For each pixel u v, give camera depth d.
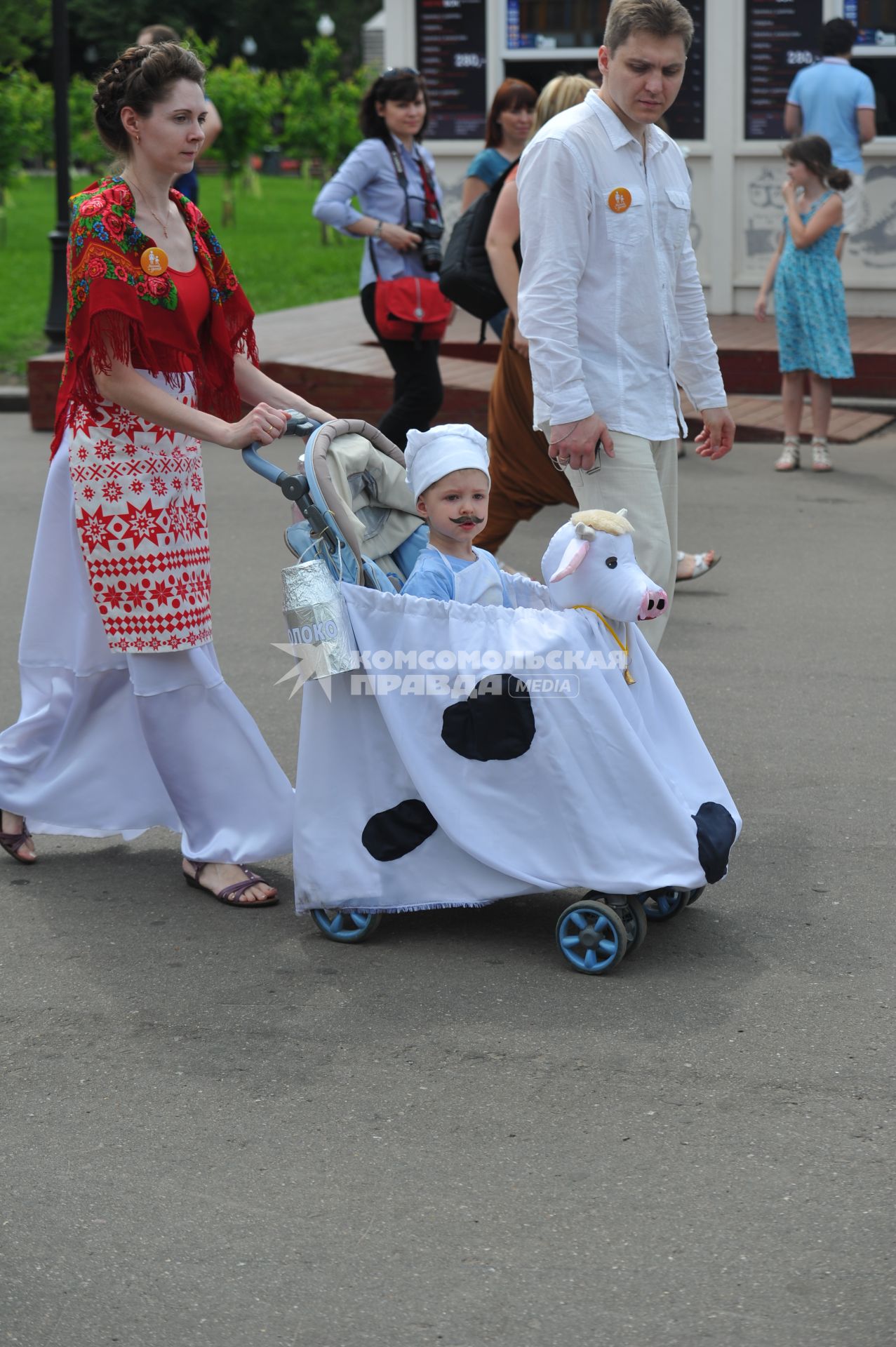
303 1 85.44
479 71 16.91
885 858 5.21
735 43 15.98
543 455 7.25
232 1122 3.78
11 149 31.97
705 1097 3.83
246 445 4.68
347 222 9.62
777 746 6.24
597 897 4.55
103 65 5.19
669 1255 3.25
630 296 5.33
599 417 5.34
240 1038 4.17
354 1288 3.18
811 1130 3.68
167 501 4.85
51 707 5.21
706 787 4.68
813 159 11.02
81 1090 3.94
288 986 4.46
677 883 4.46
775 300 11.45
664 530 5.45
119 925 4.90
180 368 4.81
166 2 81.56
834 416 13.36
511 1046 4.09
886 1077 3.91
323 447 4.57
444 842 4.62
